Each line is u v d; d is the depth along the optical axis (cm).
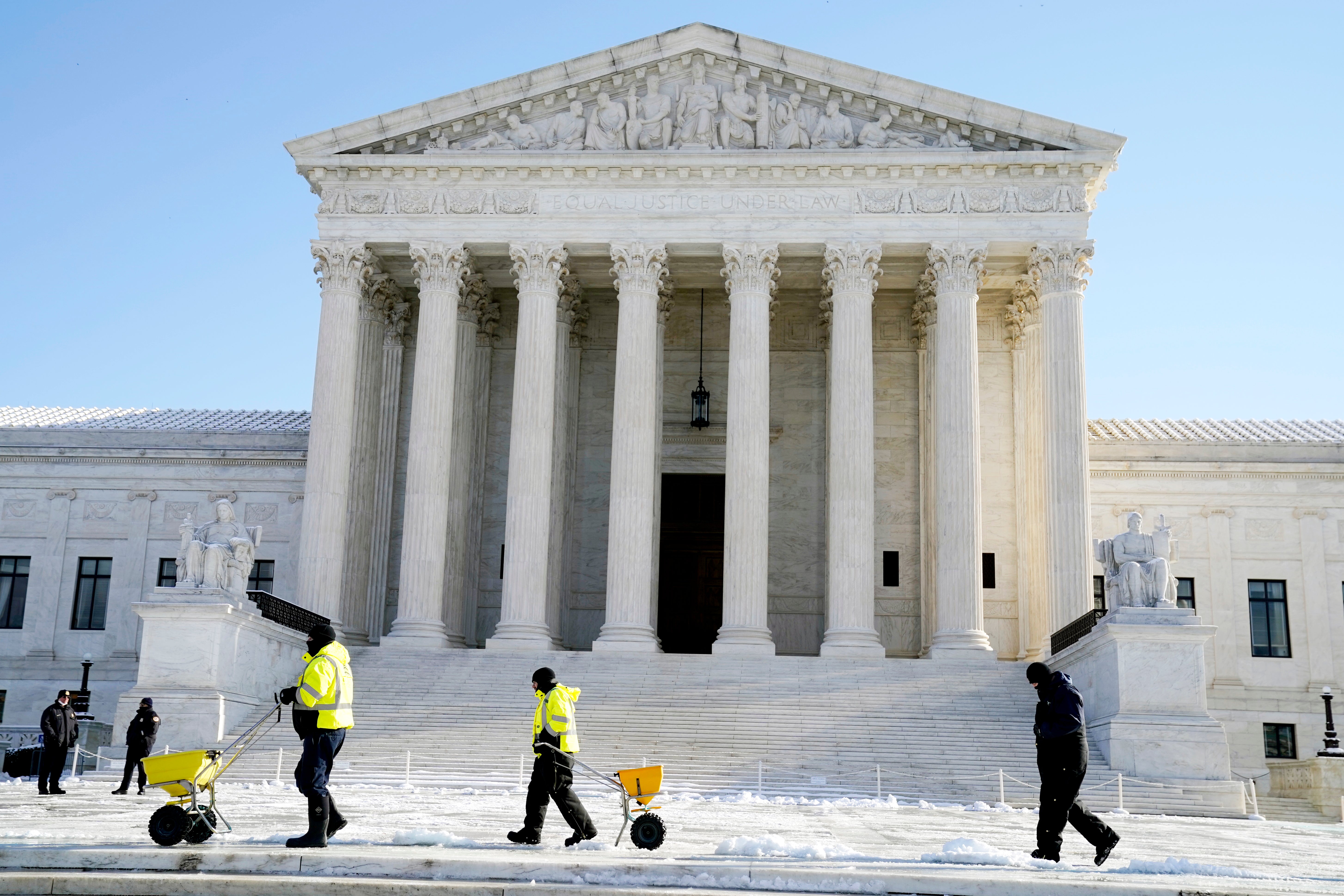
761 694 4041
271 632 4044
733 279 4838
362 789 3131
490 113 4972
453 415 5056
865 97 4881
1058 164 4784
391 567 5366
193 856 1426
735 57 4928
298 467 5719
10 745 4272
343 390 4809
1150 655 3556
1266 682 5247
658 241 4878
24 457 5772
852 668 4319
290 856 1421
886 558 5409
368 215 4934
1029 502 5162
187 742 3556
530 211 4922
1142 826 2733
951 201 4825
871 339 4788
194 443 5844
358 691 4094
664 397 5684
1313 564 5341
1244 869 1582
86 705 4706
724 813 2680
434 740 3688
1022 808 3166
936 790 3378
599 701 3988
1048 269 4753
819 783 3409
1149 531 5416
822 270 5175
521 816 2362
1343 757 3759
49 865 1426
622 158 4862
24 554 5728
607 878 1388
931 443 5278
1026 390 5334
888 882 1368
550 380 4844
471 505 5375
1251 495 5419
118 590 5650
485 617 5453
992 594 5291
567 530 5412
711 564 5638
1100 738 3612
